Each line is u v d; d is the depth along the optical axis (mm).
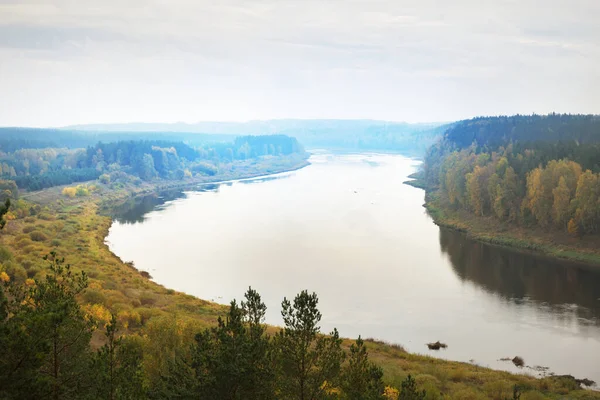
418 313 78938
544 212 125875
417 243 126688
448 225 145875
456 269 103750
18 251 97500
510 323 74562
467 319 76312
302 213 168875
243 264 107312
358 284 93875
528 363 60750
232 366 24906
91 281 75938
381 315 78125
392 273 100625
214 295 87312
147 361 35688
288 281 95562
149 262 109062
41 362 21328
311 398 27875
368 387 27641
